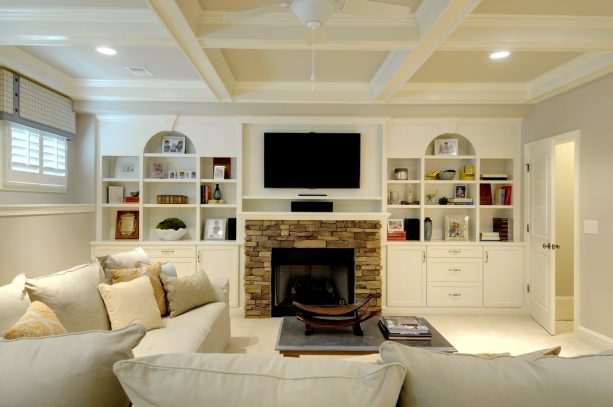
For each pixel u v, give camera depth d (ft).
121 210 15.40
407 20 8.35
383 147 14.75
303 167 14.80
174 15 7.22
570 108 12.15
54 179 12.94
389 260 14.62
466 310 14.69
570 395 2.87
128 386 2.97
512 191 15.10
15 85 10.66
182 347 7.32
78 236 13.56
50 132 12.34
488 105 14.05
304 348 7.61
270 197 14.78
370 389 2.87
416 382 2.99
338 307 8.95
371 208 15.47
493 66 11.45
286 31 8.33
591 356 3.18
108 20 8.25
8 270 10.24
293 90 13.24
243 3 7.75
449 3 6.79
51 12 8.17
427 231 15.15
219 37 8.27
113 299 7.93
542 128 13.65
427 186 15.79
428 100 13.29
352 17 8.28
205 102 13.58
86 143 14.47
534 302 13.92
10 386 3.17
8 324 5.65
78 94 12.95
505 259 14.69
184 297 9.48
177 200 15.05
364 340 7.97
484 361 3.13
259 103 13.65
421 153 14.98
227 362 3.10
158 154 14.71
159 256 14.44
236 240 14.74
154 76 12.50
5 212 10.09
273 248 14.38
